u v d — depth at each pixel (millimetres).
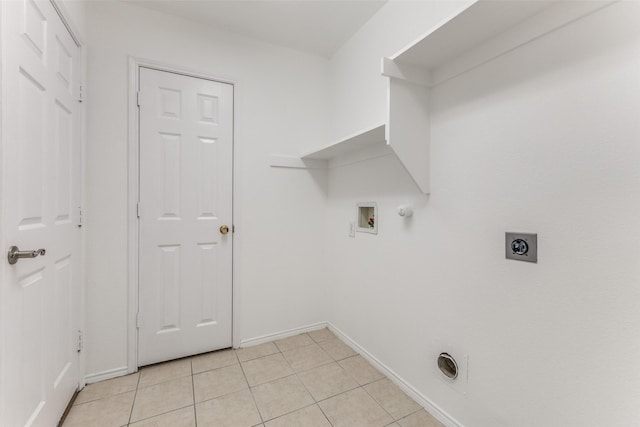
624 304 800
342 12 1889
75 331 1533
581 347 890
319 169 2432
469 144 1229
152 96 1833
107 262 1716
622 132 798
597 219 851
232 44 2084
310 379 1727
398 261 1662
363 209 2029
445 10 1387
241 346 2127
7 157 920
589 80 860
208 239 2014
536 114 992
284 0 1771
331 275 2420
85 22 1639
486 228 1166
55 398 1291
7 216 919
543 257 980
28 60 1043
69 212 1439
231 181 2090
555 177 945
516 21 1005
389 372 1733
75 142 1510
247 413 1441
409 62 1306
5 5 900
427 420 1395
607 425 835
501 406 1115
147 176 1822
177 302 1924
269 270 2236
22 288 1008
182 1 1769
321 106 2439
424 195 1466
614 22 806
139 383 1679
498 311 1124
